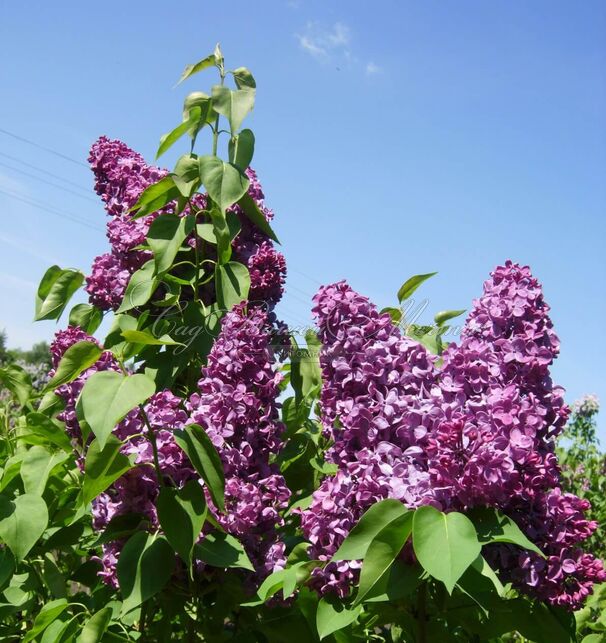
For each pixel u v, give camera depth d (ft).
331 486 2.43
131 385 2.22
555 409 2.47
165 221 3.17
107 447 2.37
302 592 2.56
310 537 2.43
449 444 2.25
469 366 2.43
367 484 2.32
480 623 2.46
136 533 2.49
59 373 2.39
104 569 2.67
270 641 2.77
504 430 2.32
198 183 3.18
